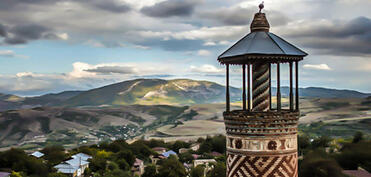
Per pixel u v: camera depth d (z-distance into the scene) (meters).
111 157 149.25
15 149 127.50
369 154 92.75
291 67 14.21
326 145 140.00
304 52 13.88
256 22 14.59
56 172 122.31
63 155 141.62
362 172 87.44
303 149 134.25
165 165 131.38
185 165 154.62
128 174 131.50
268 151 13.22
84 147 171.25
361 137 143.88
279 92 13.88
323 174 85.38
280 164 13.25
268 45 13.72
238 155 13.60
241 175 13.51
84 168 133.75
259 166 13.26
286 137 13.36
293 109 13.98
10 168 120.31
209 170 135.50
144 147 184.88
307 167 90.00
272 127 13.19
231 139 13.88
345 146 100.19
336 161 91.00
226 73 14.84
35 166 117.25
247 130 13.39
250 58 13.44
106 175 126.38
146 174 129.62
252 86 14.47
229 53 14.23
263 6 14.83
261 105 14.23
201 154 186.00
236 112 13.82
